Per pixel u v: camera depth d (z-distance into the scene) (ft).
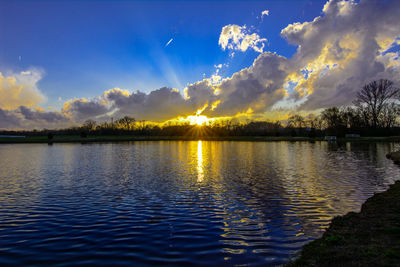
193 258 23.18
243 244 25.96
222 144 265.95
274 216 34.53
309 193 46.68
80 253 24.53
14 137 408.67
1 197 46.21
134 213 36.78
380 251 21.31
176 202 42.29
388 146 184.03
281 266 21.20
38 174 72.38
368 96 298.76
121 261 22.86
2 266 22.09
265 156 123.85
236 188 52.19
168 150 175.11
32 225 32.27
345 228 27.78
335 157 112.27
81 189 52.39
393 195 40.91
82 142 321.73
